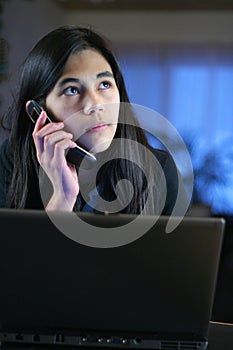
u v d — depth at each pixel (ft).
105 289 4.37
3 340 4.58
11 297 4.45
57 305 4.44
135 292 4.36
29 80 6.50
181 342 4.44
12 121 6.64
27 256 4.35
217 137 23.85
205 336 4.42
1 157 6.80
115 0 22.03
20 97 6.57
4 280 4.42
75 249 4.31
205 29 23.89
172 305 4.37
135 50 24.35
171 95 24.18
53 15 22.40
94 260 4.32
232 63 23.86
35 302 4.45
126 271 4.32
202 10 23.59
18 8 19.11
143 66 24.30
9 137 6.69
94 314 4.43
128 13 24.17
